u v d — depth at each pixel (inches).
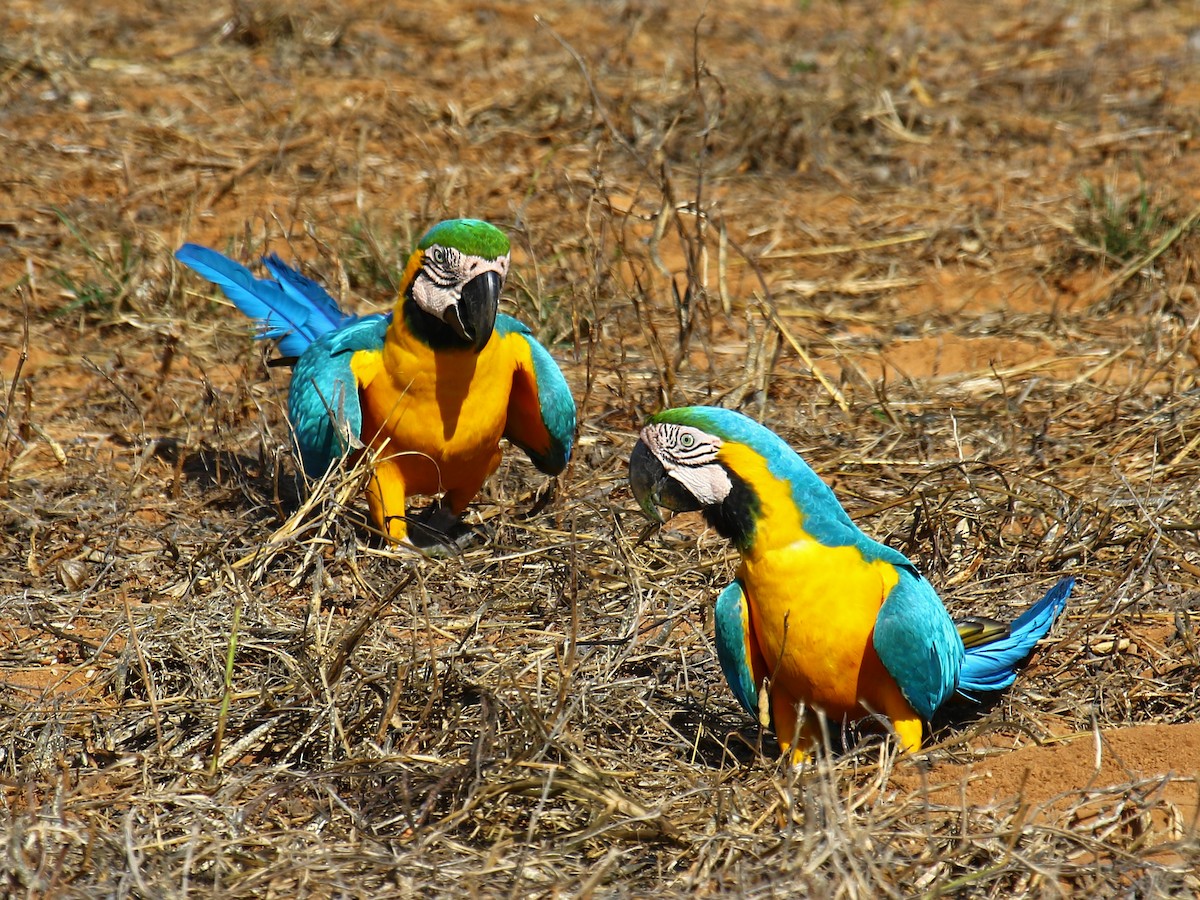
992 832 271.0
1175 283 617.3
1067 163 783.1
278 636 364.8
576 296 577.9
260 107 829.2
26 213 695.7
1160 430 480.4
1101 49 985.5
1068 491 421.4
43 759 319.9
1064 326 601.9
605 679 345.7
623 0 1074.1
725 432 306.2
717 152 793.6
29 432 495.5
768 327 550.9
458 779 291.4
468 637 354.6
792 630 306.3
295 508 453.4
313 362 424.5
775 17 1088.8
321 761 315.6
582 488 466.3
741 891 251.3
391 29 982.4
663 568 411.8
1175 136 807.1
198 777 311.1
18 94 835.4
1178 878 255.9
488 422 421.4
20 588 407.2
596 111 805.2
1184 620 362.9
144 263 633.6
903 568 314.5
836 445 490.3
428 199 646.5
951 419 477.4
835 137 819.4
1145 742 302.4
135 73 882.1
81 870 264.5
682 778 303.4
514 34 985.5
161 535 426.9
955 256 680.4
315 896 260.1
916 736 314.8
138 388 534.6
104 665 360.2
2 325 599.5
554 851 271.4
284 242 662.5
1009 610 383.6
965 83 909.8
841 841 257.0
